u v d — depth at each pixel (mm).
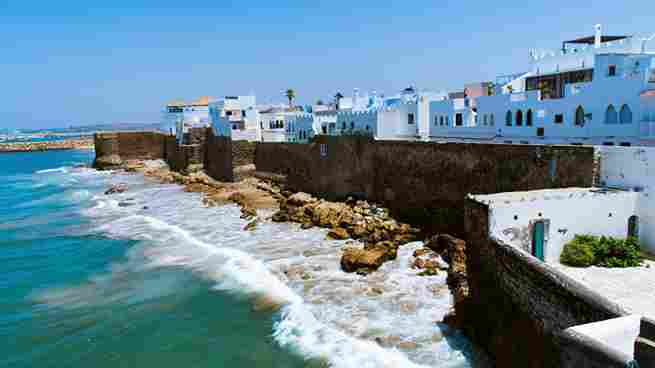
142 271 34719
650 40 40375
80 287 32312
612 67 35781
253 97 93938
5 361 23328
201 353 23281
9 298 30797
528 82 49500
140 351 23844
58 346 24656
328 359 21672
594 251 22375
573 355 8344
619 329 8562
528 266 16531
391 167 45594
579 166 27188
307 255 35812
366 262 31547
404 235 38375
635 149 24141
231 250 38406
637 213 23938
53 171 113062
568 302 13984
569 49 49125
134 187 77062
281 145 65312
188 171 85812
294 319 25656
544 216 22297
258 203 56812
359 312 25812
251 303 28203
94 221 52625
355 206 48281
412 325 24078
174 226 48094
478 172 35406
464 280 27047
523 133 40938
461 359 20875
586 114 34719
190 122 96000
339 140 52781
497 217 21266
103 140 106250
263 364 21859
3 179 99250
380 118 56594
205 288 30828
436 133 53562
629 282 20031
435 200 40219
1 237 46125
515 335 17766
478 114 46438
